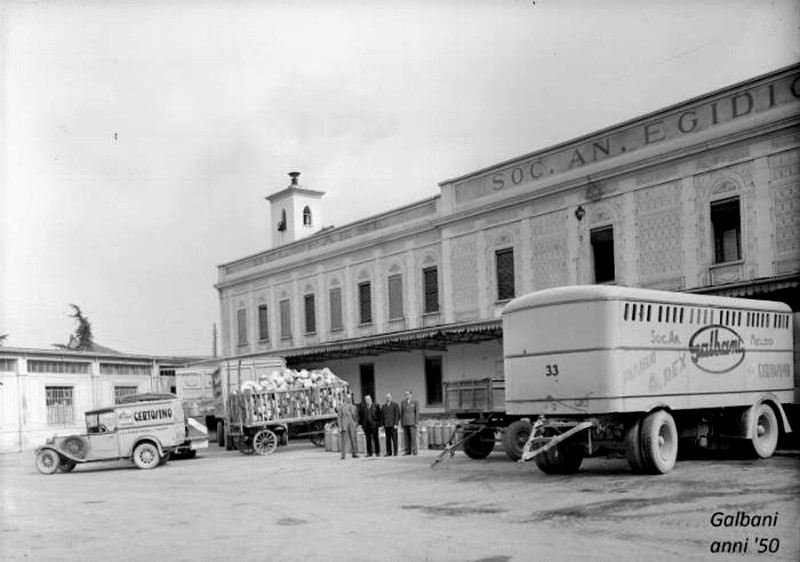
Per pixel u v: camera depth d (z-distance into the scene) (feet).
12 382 127.65
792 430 60.08
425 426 82.53
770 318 59.06
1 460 104.58
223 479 64.34
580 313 49.96
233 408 95.14
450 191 102.27
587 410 49.32
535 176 90.79
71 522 44.24
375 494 48.80
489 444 68.03
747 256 70.79
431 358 106.32
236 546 34.37
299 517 41.37
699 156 74.69
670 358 51.42
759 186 69.87
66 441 78.95
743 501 37.73
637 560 28.17
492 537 33.14
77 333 138.82
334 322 124.47
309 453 87.51
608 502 39.70
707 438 55.83
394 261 112.68
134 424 80.12
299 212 152.56
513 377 53.78
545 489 45.80
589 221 84.79
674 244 76.74
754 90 70.23
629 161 80.33
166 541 36.70
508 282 94.58
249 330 145.18
